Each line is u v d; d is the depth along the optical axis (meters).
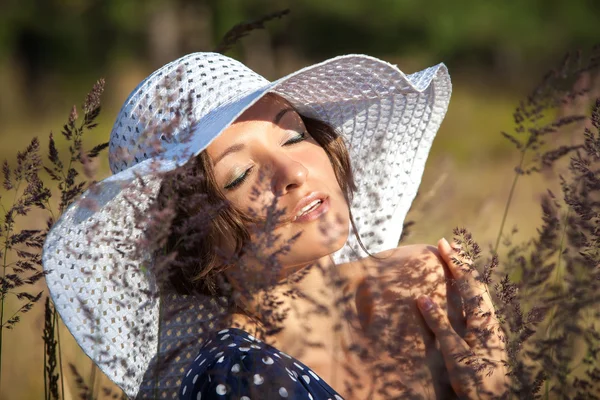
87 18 26.67
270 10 25.94
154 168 2.29
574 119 2.96
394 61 25.53
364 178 3.24
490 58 27.86
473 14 27.48
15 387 3.79
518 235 5.23
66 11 26.61
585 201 2.37
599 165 2.41
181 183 2.29
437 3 27.25
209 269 2.60
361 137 3.20
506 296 2.35
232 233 2.55
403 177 3.29
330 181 2.71
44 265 2.51
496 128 16.53
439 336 2.74
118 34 26.56
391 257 2.98
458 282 2.79
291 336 2.64
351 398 2.62
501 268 2.75
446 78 3.09
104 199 2.52
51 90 25.58
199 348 2.74
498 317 2.36
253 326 2.65
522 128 3.04
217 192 2.55
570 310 2.39
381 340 2.66
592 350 2.43
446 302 2.89
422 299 2.79
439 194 4.61
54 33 26.78
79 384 2.59
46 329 2.61
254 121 2.63
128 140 2.77
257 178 2.57
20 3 26.34
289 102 2.95
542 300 2.44
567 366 2.46
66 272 2.56
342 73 2.83
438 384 2.72
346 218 2.70
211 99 2.71
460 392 2.70
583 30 28.70
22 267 2.52
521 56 27.91
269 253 2.21
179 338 2.76
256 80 2.83
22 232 2.48
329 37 27.34
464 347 2.71
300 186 2.57
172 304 2.75
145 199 2.59
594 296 2.38
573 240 2.42
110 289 2.62
